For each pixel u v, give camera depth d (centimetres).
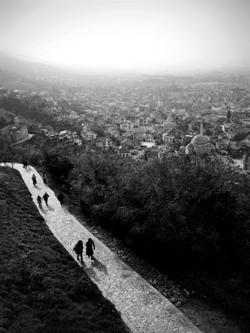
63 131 17788
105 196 4012
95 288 2553
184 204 3266
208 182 3488
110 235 3619
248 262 2956
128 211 3441
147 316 2280
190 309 2433
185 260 3006
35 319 2030
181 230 2994
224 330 2241
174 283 2739
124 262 3009
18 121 17150
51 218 4000
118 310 2331
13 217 3662
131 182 3922
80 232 3616
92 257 3033
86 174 5019
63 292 2380
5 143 11394
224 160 12719
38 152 8831
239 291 2630
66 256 3036
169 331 2147
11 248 2884
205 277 2812
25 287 2370
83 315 2148
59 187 5381
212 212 3303
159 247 3047
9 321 1958
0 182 4772
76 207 4469
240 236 3173
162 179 3731
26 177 5825
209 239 3011
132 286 2616
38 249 3027
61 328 1981
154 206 3281
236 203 3488
